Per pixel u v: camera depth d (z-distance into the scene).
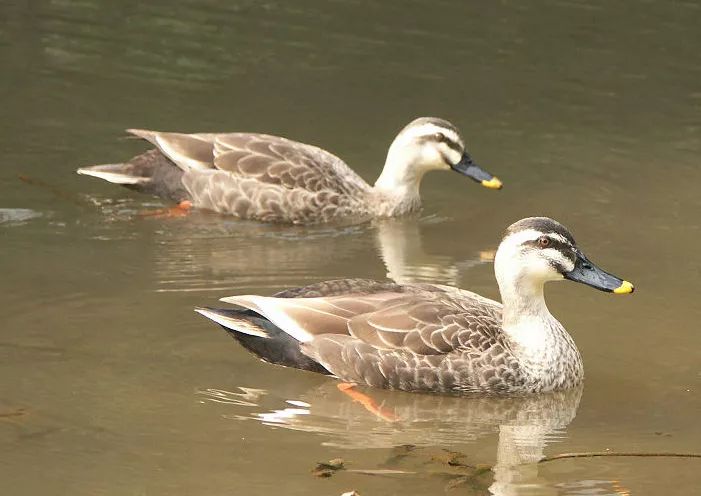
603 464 11.36
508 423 12.22
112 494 10.50
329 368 12.74
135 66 22.19
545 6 25.36
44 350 13.12
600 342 14.02
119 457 11.12
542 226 13.03
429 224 17.95
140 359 13.06
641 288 15.53
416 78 22.36
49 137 19.44
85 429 11.59
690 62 23.39
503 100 21.78
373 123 20.78
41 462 10.98
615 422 12.24
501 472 11.14
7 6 24.20
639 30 24.69
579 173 19.44
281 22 24.38
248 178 17.59
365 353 12.68
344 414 12.23
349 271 15.91
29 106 20.41
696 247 16.92
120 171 17.78
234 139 17.98
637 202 18.47
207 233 17.00
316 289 13.21
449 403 12.64
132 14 24.36
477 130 20.72
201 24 24.09
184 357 13.17
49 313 14.00
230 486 10.70
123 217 17.23
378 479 10.92
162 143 17.77
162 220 17.30
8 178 18.08
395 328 12.76
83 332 13.59
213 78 21.95
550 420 12.31
